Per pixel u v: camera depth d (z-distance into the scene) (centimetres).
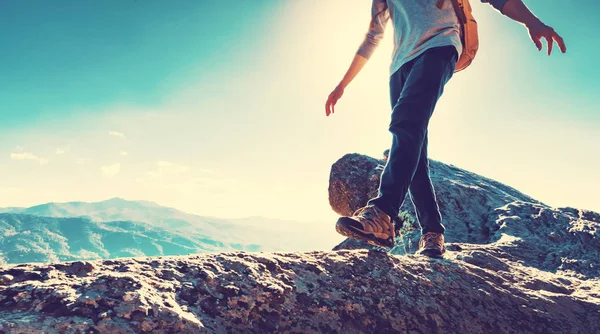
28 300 92
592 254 329
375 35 265
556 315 196
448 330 153
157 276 115
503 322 174
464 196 451
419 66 214
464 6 232
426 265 196
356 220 187
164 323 97
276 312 121
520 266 298
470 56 239
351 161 525
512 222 391
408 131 204
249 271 132
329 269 156
